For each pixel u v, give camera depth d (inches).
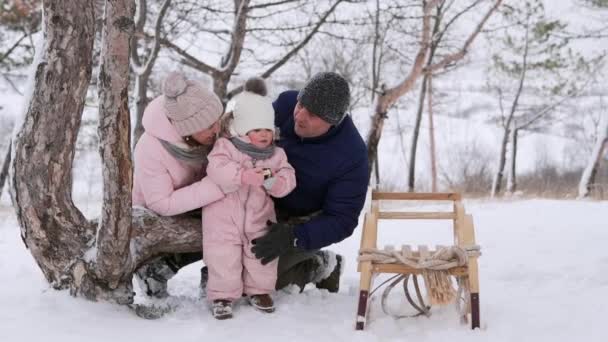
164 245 134.7
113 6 109.3
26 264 181.6
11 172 125.1
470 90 1427.2
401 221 291.1
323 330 124.1
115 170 117.2
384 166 1205.7
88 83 124.6
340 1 377.4
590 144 1125.7
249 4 370.0
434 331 124.4
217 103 129.9
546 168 998.4
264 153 132.2
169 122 131.6
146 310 129.3
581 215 291.6
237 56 346.9
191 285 164.6
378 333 123.3
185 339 116.6
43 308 124.5
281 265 143.9
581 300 142.7
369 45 497.7
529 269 174.6
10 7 554.9
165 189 132.3
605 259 182.4
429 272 123.9
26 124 122.2
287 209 147.0
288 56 382.9
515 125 911.0
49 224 126.6
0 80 769.6
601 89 874.8
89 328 118.6
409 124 1142.3
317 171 137.7
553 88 873.5
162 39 343.6
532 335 121.5
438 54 558.3
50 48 120.0
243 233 133.6
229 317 130.0
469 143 1203.9
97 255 125.3
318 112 131.9
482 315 133.4
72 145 125.7
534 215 299.7
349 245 229.8
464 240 127.0
